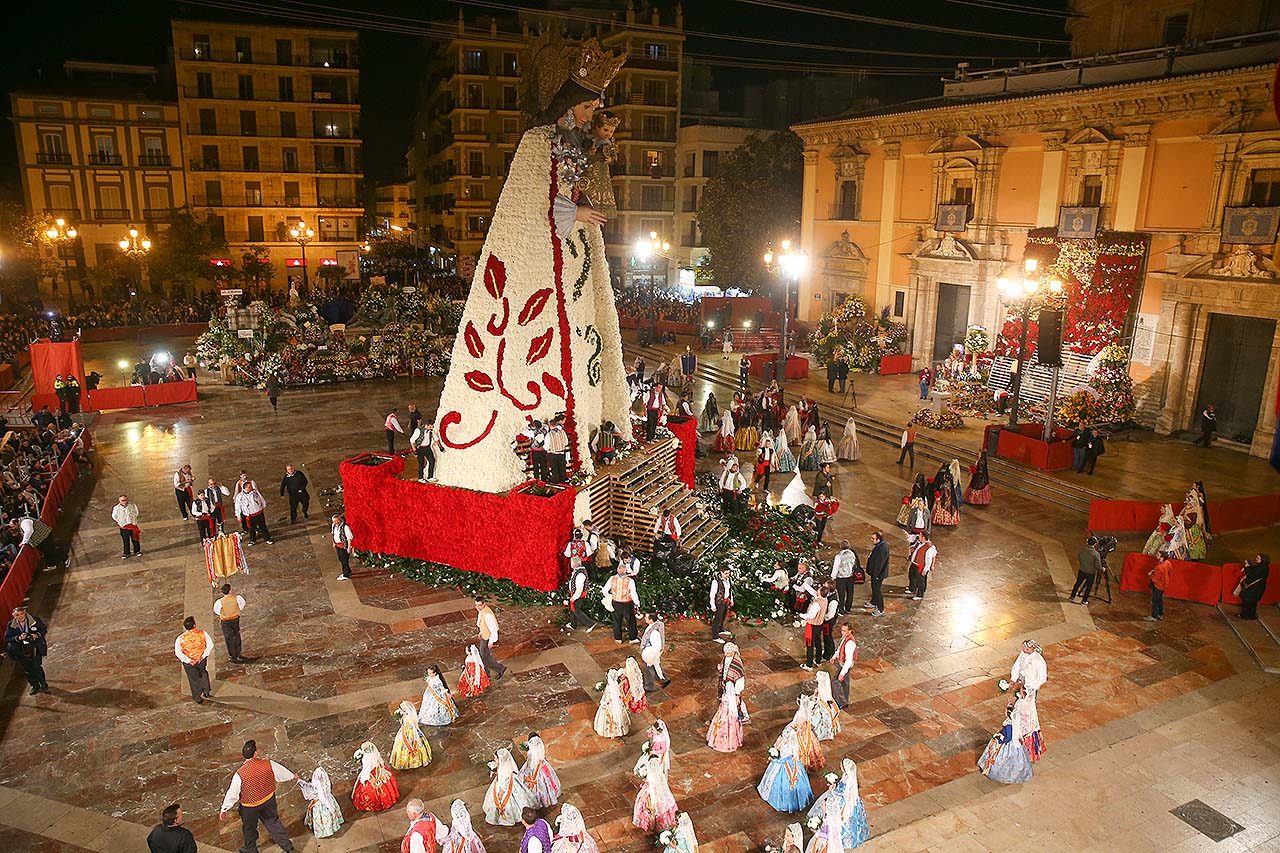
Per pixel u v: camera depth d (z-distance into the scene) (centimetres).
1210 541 1909
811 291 4388
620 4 6469
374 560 1817
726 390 3525
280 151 6109
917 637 1530
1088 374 2866
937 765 1171
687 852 934
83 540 1948
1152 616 1603
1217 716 1299
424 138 8406
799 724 1137
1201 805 1100
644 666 1412
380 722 1255
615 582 1484
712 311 4569
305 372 3656
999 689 1172
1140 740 1236
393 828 1041
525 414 1819
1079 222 2877
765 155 4753
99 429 2902
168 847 884
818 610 1399
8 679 1371
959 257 3400
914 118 3572
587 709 1291
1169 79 2559
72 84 5856
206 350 3756
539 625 1555
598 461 1928
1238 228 2428
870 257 3969
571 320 1853
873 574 1609
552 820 1048
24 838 1019
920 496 2017
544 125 1725
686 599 1631
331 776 1134
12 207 4875
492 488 1800
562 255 1797
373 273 6781
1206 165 2548
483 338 1766
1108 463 2431
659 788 1025
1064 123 2958
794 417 2708
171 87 6216
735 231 4756
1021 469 2395
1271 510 1992
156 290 5812
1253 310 2434
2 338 3803
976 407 3020
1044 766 1172
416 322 4088
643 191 6362
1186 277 2600
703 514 1945
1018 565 1845
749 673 1398
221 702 1303
